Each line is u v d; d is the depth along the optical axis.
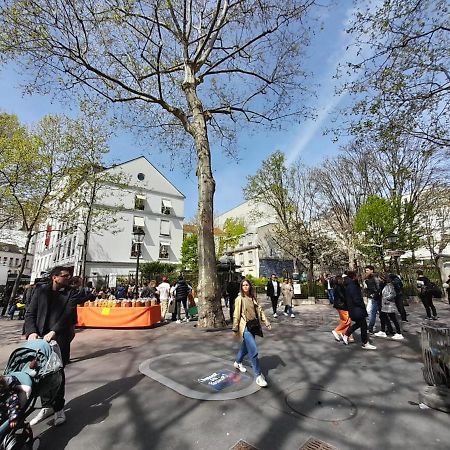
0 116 16.56
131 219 29.95
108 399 3.93
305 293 18.92
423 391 3.75
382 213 19.48
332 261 28.39
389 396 3.88
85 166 18.72
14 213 18.86
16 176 15.99
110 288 19.25
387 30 6.57
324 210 26.31
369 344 6.41
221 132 15.31
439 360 3.71
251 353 4.40
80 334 8.85
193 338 7.69
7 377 2.60
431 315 10.76
